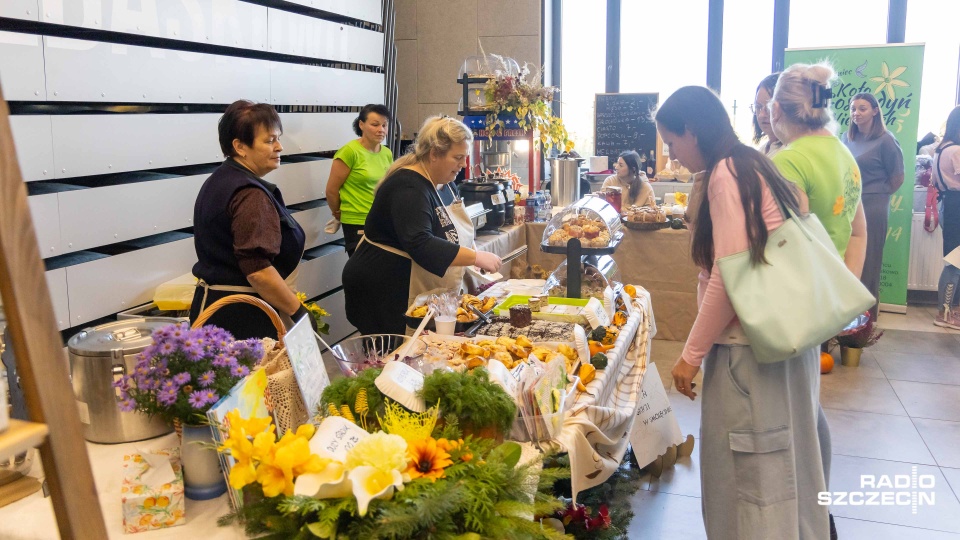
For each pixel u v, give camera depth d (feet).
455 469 4.26
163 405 4.84
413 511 3.83
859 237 8.87
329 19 16.69
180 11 11.75
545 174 23.45
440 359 6.91
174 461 4.98
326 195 15.80
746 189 6.68
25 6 9.16
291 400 5.47
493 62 19.13
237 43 13.16
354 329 17.58
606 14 24.49
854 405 14.37
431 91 24.06
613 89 24.81
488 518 4.12
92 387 5.53
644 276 18.02
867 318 15.83
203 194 8.68
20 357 2.94
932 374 16.01
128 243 11.64
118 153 10.73
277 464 4.01
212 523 4.69
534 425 5.92
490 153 19.26
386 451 4.11
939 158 19.24
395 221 9.73
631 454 11.49
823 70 8.27
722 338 7.07
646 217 17.70
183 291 11.14
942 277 19.79
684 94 7.08
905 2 21.83
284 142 14.80
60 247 9.90
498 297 10.39
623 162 19.66
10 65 9.07
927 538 9.91
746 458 7.05
